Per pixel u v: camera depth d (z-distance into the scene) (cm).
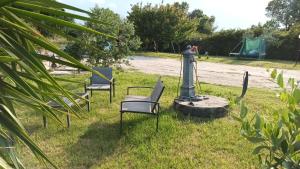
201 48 2822
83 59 949
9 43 143
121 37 988
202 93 801
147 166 403
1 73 153
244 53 2320
